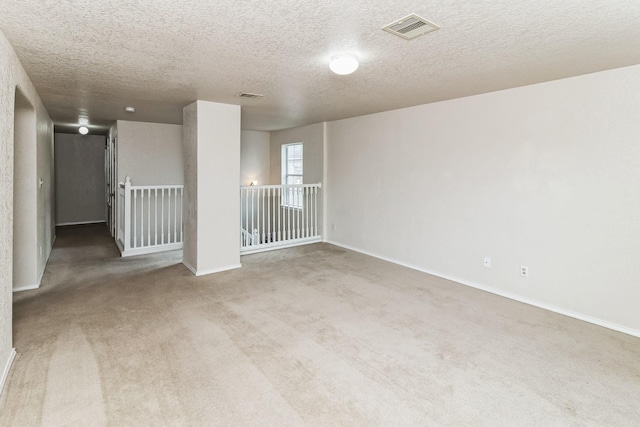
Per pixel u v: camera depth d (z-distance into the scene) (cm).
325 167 631
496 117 373
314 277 436
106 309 331
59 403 195
